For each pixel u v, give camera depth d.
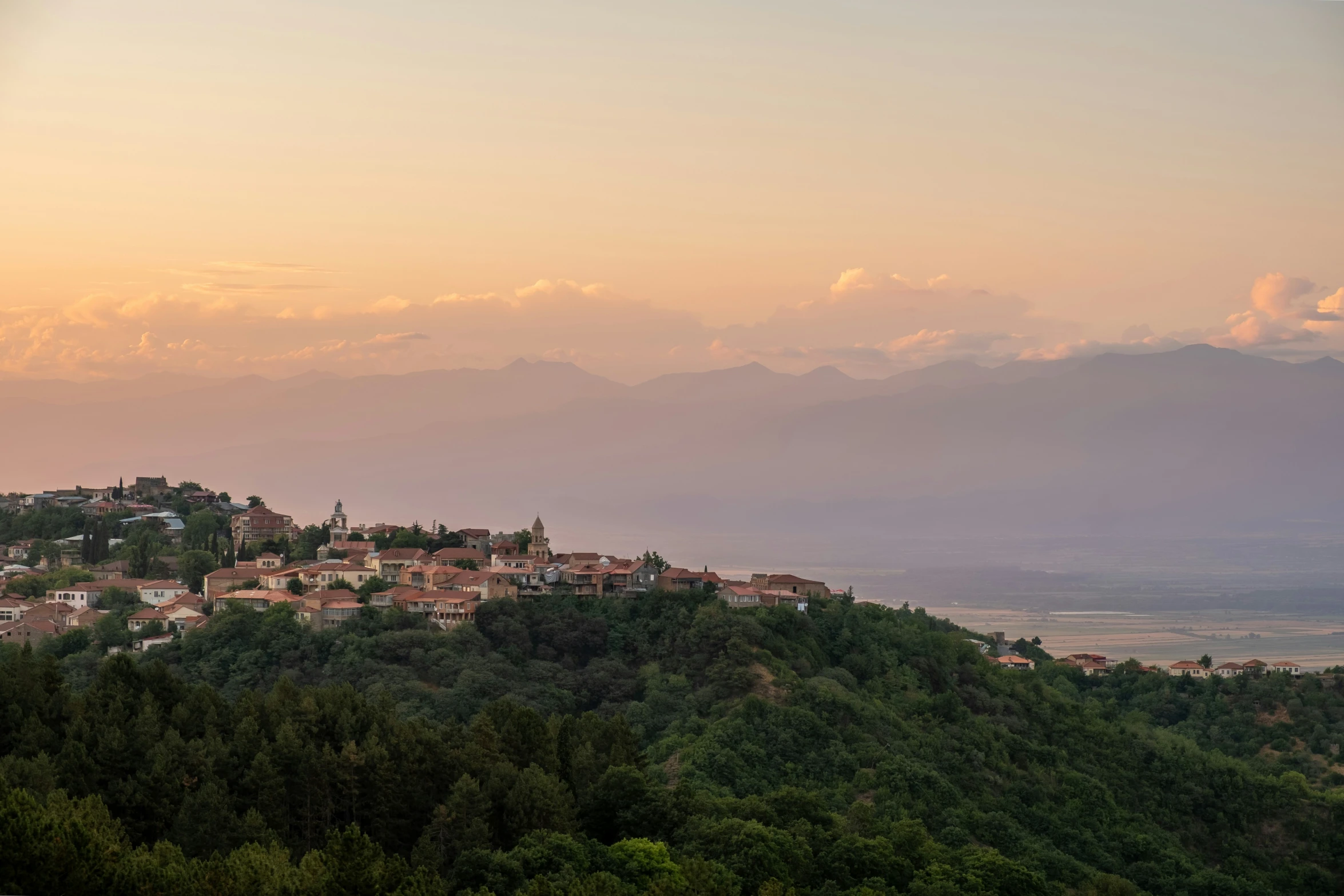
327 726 175.12
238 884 125.44
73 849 122.00
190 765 156.25
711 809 182.88
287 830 158.38
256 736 167.00
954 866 182.12
